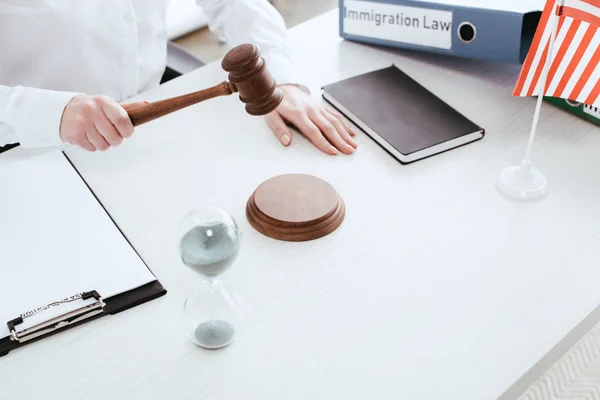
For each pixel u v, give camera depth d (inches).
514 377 33.1
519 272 38.4
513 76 54.5
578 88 42.8
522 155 46.6
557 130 48.9
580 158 46.3
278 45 55.2
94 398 32.8
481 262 39.0
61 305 36.2
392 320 35.9
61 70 57.3
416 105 50.2
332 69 55.7
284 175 43.9
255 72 36.6
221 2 59.7
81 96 45.6
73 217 42.0
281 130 48.8
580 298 36.8
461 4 51.8
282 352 34.6
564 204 42.7
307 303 37.0
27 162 46.5
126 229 41.9
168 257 40.0
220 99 52.9
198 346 35.0
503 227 41.2
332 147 47.4
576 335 36.0
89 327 36.1
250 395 32.7
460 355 34.1
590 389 65.6
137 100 52.4
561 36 40.9
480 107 51.3
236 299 36.5
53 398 32.8
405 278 38.2
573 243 40.1
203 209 34.3
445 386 32.8
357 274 38.5
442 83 54.0
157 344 35.2
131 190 44.7
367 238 40.7
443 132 47.4
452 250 39.8
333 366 33.8
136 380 33.5
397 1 54.4
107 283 37.6
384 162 46.5
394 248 40.0
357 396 32.5
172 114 51.3
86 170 46.4
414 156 45.9
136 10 60.4
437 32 54.0
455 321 35.8
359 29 57.9
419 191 44.0
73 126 44.6
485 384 32.8
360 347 34.7
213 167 46.4
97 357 34.6
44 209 42.5
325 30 61.1
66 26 55.5
